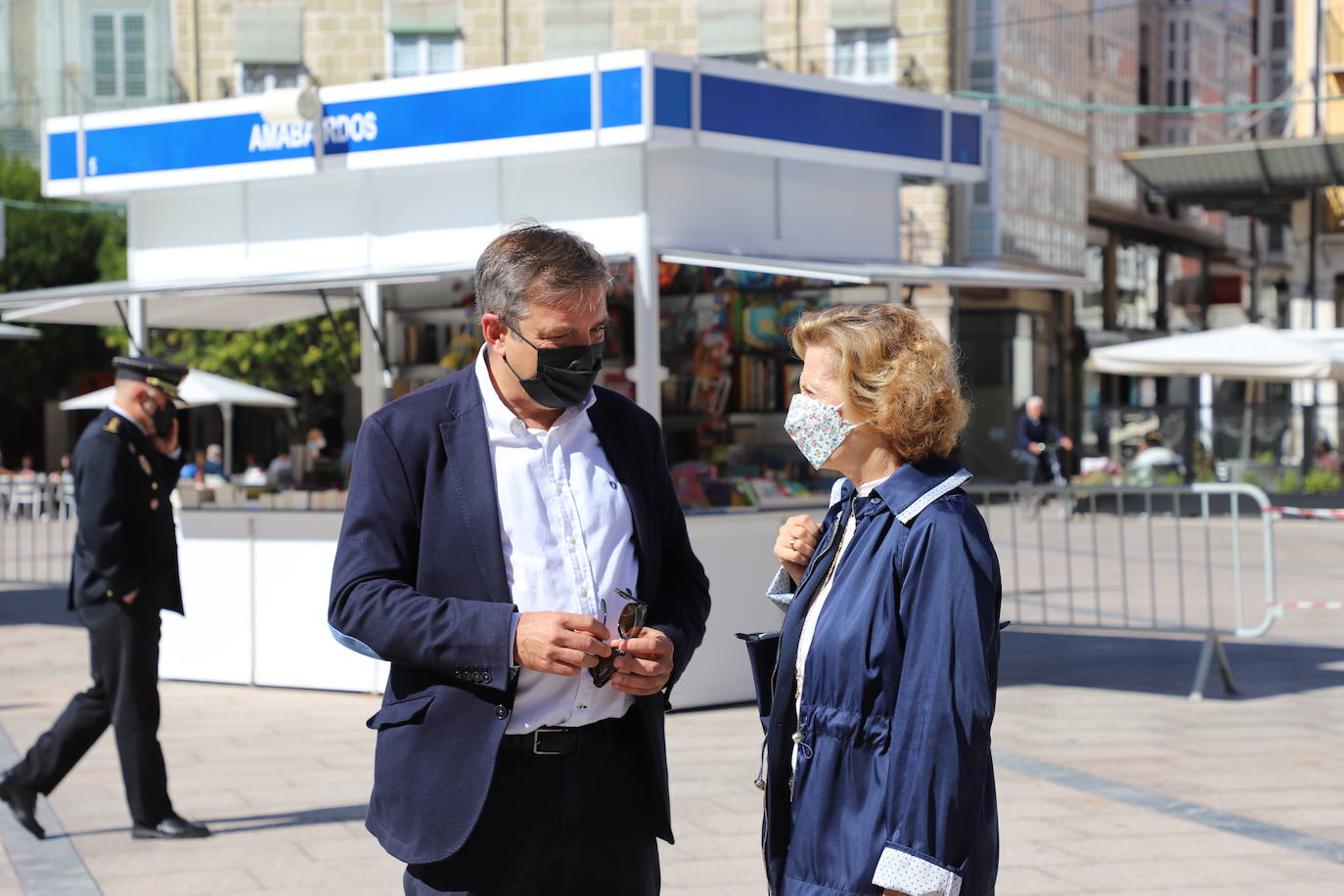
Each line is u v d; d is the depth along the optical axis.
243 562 9.30
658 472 3.35
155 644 5.84
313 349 26.41
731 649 8.48
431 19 33.62
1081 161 36.50
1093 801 6.27
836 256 9.32
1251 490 8.55
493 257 3.02
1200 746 7.33
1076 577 14.42
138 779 5.81
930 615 2.64
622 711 3.17
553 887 3.16
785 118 8.59
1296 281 27.36
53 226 33.84
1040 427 23.05
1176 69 43.88
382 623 2.90
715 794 6.45
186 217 9.92
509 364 3.03
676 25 32.75
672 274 8.84
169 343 26.91
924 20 31.39
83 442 5.73
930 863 2.56
